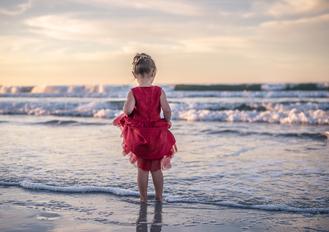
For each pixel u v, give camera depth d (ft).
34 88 125.70
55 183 14.64
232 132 30.55
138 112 12.42
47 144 24.94
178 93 100.22
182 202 12.24
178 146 23.75
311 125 35.88
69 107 56.29
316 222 10.25
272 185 14.14
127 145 12.43
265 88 107.04
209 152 21.52
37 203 12.25
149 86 12.67
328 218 10.57
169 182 14.69
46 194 13.30
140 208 11.70
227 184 14.34
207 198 12.57
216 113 42.88
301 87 102.94
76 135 29.76
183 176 15.69
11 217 10.91
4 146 24.14
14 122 41.11
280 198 12.44
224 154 20.85
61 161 19.06
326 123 36.55
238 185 14.19
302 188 13.66
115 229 9.95
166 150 12.42
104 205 12.02
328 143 24.71
